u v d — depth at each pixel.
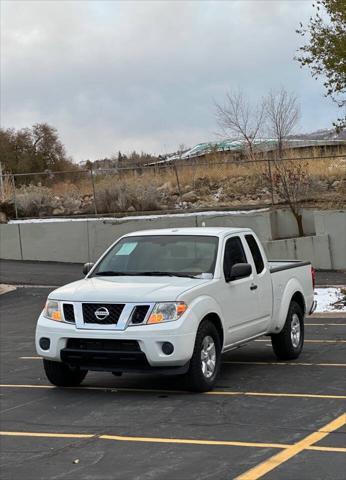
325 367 10.05
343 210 24.33
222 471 5.48
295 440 6.27
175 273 8.95
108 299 8.15
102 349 8.09
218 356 8.66
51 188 35.47
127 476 5.48
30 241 29.66
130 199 30.52
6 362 11.84
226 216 26.22
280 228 26.50
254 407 7.60
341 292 18.61
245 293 9.35
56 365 8.91
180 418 7.23
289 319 10.52
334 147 34.34
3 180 35.03
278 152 32.44
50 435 6.87
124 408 7.82
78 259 28.72
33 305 19.95
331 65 20.69
